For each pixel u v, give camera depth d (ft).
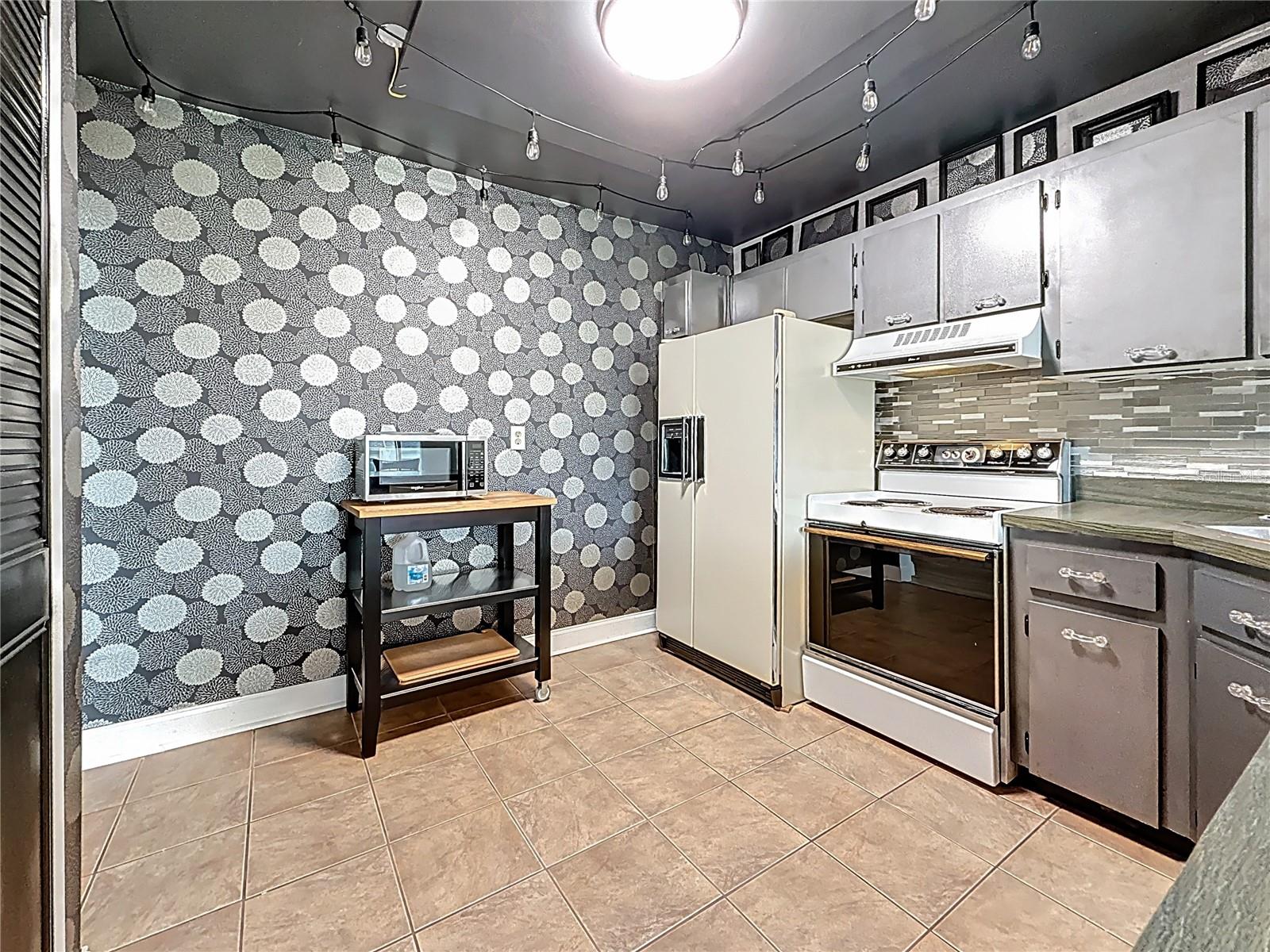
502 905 4.69
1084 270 6.42
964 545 6.43
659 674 9.42
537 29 5.82
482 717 7.90
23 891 2.98
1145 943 1.09
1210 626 4.70
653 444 11.58
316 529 8.09
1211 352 5.56
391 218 8.55
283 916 4.59
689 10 5.31
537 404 10.06
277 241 7.71
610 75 6.58
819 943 4.30
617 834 5.53
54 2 3.35
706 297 11.37
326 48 6.11
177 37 5.91
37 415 3.22
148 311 6.93
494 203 9.50
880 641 7.36
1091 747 5.47
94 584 6.75
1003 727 6.10
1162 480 6.63
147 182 6.89
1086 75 6.70
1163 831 5.26
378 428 8.52
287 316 7.80
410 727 7.63
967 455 8.25
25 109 3.03
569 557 10.57
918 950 4.24
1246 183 5.34
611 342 10.92
